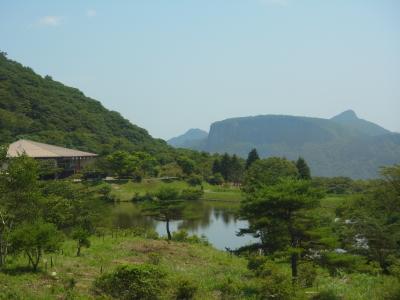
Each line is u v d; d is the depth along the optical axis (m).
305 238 25.53
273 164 80.88
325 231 25.11
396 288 20.44
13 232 23.25
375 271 29.73
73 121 173.00
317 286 24.56
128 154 115.75
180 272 28.31
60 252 31.11
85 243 32.25
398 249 35.03
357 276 27.98
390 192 41.88
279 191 24.84
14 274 22.17
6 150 25.61
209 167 129.12
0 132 133.25
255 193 26.17
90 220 43.91
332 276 28.77
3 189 24.36
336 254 24.98
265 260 26.89
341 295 23.16
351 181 95.00
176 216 58.88
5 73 183.00
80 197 44.34
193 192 88.56
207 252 38.88
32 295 19.02
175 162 127.88
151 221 66.88
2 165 25.17
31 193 25.12
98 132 175.88
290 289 20.94
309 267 25.27
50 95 189.38
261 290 21.58
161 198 51.41
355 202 44.22
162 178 116.06
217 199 97.31
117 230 48.12
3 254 24.19
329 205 63.66
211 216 75.31
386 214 40.25
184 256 35.50
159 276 21.89
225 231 60.91
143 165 117.75
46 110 170.12
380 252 34.97
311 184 26.20
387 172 42.62
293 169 84.00
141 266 21.95
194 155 142.25
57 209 33.88
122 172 108.88
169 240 45.09
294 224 25.17
